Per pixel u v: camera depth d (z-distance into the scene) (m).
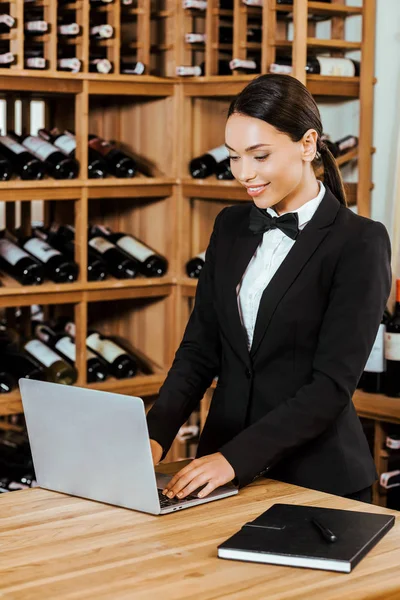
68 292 3.71
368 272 2.02
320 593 1.46
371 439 3.57
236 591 1.46
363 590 1.47
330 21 3.73
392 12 3.49
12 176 3.61
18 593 1.46
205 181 3.77
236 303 2.15
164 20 3.99
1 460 4.03
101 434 1.85
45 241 4.00
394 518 1.77
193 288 3.89
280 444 1.97
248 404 2.14
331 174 2.19
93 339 3.99
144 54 3.79
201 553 1.63
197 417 4.29
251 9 3.57
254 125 1.94
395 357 3.20
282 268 2.07
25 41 3.64
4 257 3.68
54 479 1.99
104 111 4.24
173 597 1.44
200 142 3.95
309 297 2.05
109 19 3.70
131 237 4.04
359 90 3.55
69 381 3.77
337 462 2.09
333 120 3.77
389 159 3.57
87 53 3.64
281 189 1.99
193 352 2.28
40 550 1.64
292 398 2.01
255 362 2.12
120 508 1.87
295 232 2.07
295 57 3.31
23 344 3.94
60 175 3.65
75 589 1.47
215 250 2.28
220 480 1.91
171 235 3.96
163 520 1.80
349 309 2.01
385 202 3.60
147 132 4.03
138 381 3.90
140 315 4.17
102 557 1.61
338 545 1.60
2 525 1.77
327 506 1.88
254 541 1.63
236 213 2.27
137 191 3.83
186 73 3.73
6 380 3.65
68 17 3.91
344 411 2.13
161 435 2.14
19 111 4.82
